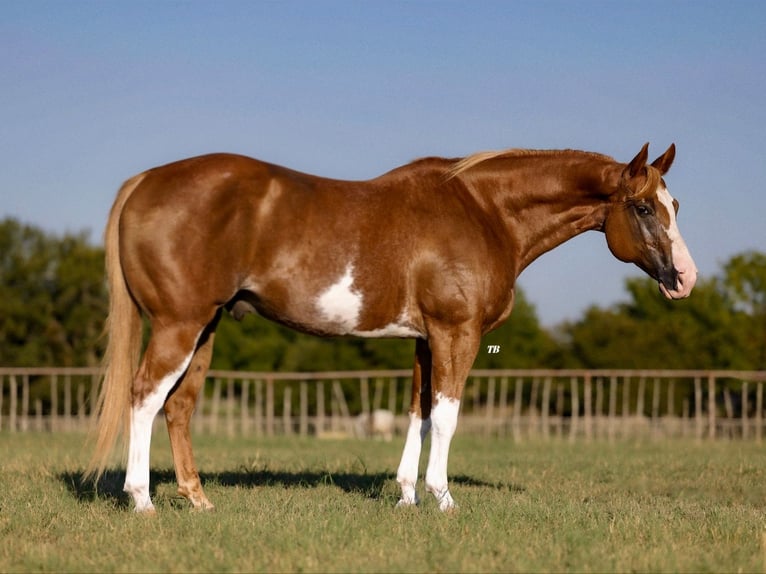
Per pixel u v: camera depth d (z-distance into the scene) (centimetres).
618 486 946
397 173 716
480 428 2033
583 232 761
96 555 549
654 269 737
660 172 741
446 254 692
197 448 1383
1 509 679
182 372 661
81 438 1548
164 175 664
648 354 2152
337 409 2239
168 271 648
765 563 542
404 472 743
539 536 605
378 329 699
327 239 673
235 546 558
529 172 740
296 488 841
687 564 536
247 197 659
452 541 579
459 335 698
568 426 2003
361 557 543
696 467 1112
